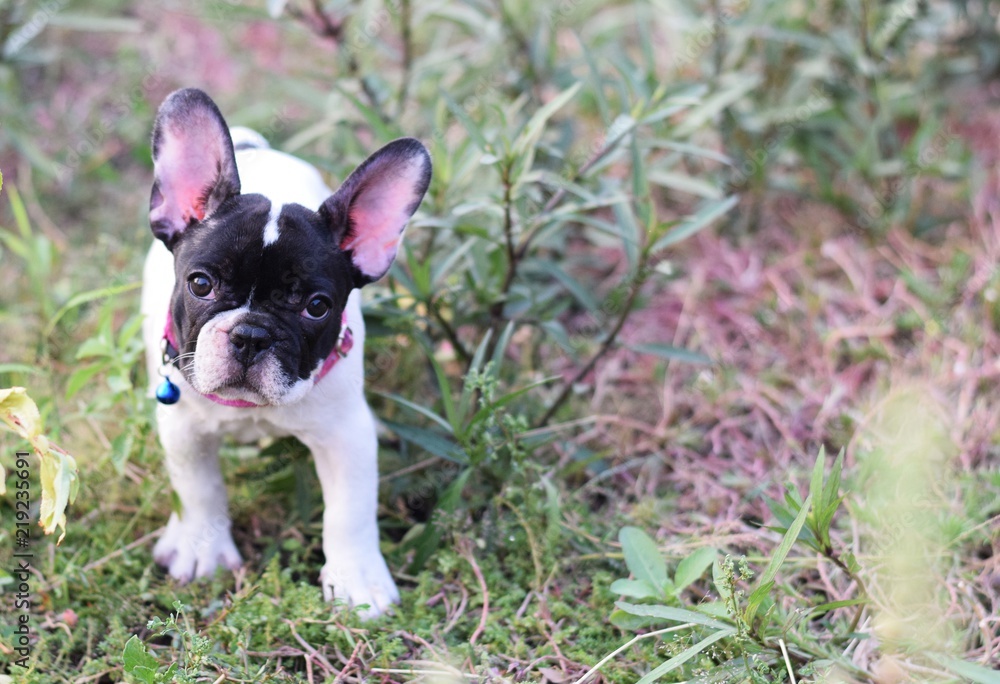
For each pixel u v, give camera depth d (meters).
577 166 1.39
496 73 1.55
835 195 1.60
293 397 1.10
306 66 1.78
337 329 1.13
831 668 1.13
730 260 1.57
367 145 1.56
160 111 1.11
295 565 1.22
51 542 1.22
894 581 1.21
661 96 1.34
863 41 1.56
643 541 1.19
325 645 1.16
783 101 1.60
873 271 1.55
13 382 1.31
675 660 1.09
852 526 1.25
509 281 1.32
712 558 1.17
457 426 1.22
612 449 1.33
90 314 1.42
